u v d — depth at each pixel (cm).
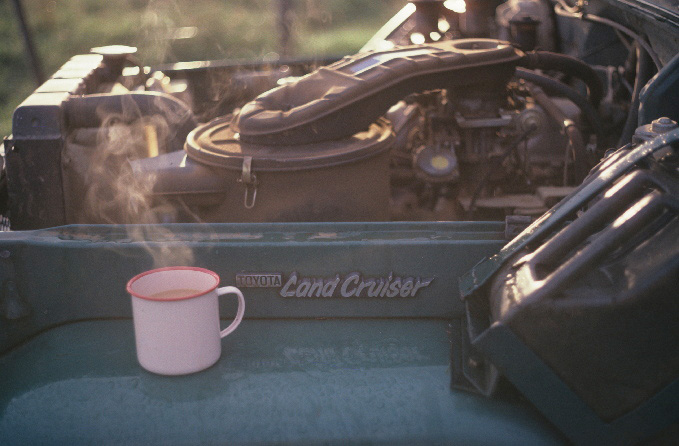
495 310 97
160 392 104
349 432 97
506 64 177
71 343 118
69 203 175
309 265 121
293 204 158
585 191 100
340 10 1258
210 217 164
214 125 181
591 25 271
